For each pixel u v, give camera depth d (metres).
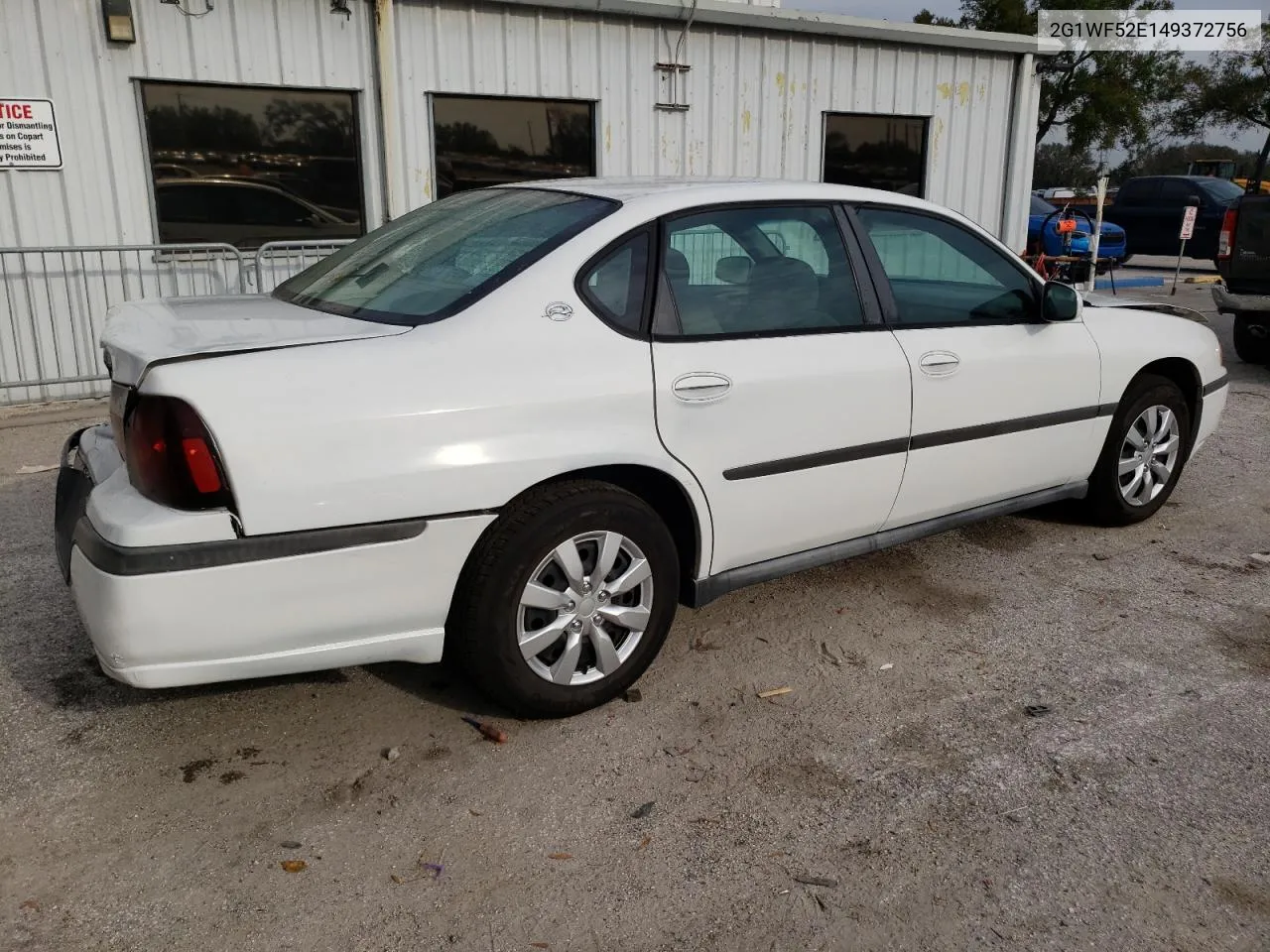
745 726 3.35
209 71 8.09
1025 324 4.43
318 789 2.98
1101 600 4.37
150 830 2.78
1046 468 4.61
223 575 2.68
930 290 4.18
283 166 8.60
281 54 8.33
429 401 2.89
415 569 2.93
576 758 3.15
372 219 9.02
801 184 3.91
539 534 3.09
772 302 3.67
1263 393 8.66
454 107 9.15
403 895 2.55
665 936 2.43
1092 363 4.66
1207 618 4.20
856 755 3.19
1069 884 2.62
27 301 7.83
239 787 2.98
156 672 2.71
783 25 10.39
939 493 4.18
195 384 2.65
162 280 8.31
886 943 2.42
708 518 3.49
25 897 2.51
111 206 8.02
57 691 3.49
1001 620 4.17
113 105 7.85
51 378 7.96
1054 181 53.16
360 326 3.08
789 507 3.70
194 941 2.39
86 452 3.25
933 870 2.67
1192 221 15.88
